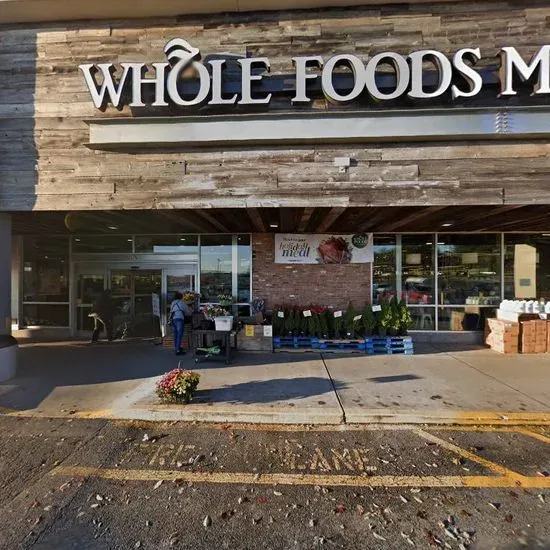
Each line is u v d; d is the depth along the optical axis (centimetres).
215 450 434
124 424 505
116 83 622
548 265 1067
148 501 338
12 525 306
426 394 597
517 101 587
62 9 625
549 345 902
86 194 636
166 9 625
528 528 303
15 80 650
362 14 621
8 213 681
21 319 1163
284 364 788
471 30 608
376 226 978
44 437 466
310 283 1077
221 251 1105
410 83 580
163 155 629
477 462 407
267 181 619
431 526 306
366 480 373
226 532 300
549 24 600
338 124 595
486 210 702
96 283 1148
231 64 621
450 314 1068
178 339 888
